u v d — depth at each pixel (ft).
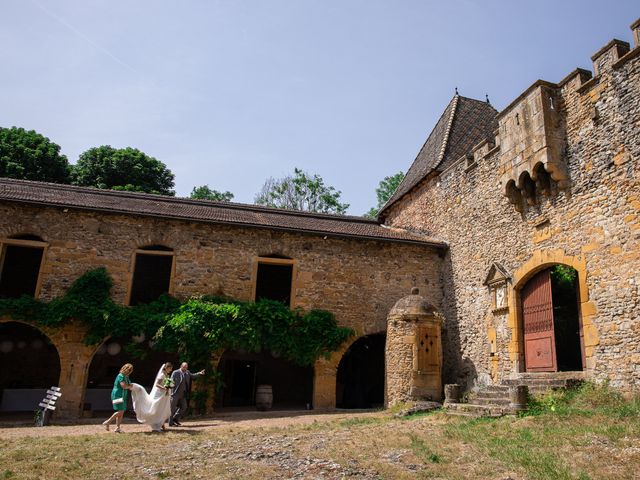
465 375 47.55
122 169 99.91
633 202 31.19
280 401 58.23
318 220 60.95
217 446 25.13
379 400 56.24
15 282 54.65
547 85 38.65
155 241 47.65
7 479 18.98
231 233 49.75
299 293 49.83
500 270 43.14
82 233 46.14
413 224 61.11
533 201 39.99
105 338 43.50
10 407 47.26
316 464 20.53
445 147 58.80
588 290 33.71
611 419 24.71
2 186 49.34
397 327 44.01
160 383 31.63
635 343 29.86
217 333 43.91
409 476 18.48
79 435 29.50
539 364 38.58
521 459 19.48
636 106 31.73
